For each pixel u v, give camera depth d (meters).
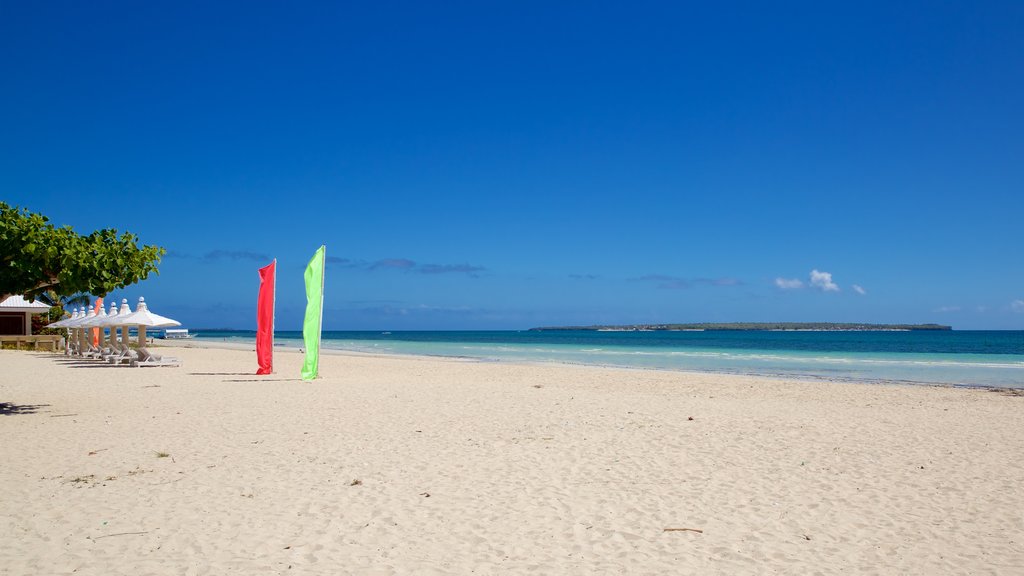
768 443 9.98
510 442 9.96
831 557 5.30
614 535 5.80
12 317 44.34
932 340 87.75
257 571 4.93
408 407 13.92
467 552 5.37
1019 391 19.05
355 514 6.34
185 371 24.36
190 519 6.15
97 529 5.85
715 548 5.49
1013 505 6.73
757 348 58.97
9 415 12.50
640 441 10.09
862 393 18.14
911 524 6.13
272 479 7.64
